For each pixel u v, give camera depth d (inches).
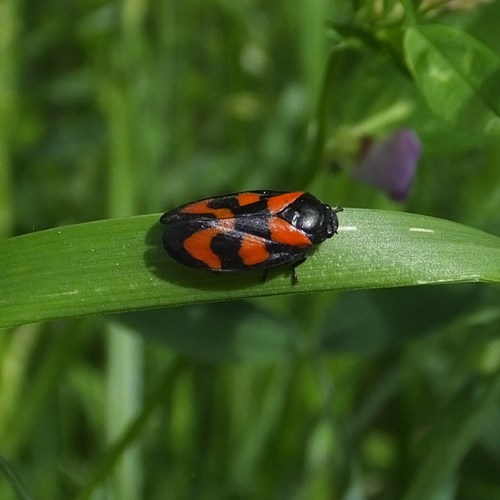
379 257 4.8
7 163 7.0
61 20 8.6
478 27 5.6
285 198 4.9
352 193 6.6
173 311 5.7
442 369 6.4
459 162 6.7
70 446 6.7
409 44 4.9
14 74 7.7
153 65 7.8
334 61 5.3
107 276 4.8
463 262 4.8
